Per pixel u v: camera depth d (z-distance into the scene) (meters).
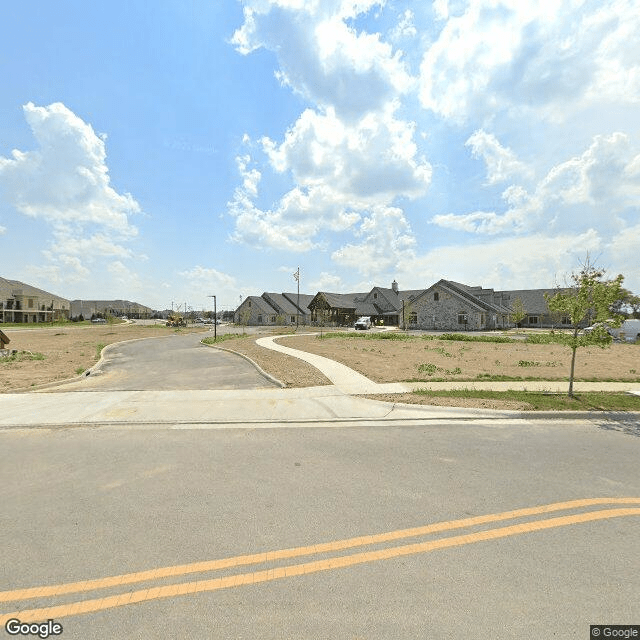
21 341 28.25
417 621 2.58
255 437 6.80
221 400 9.40
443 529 3.75
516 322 53.78
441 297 51.19
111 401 9.30
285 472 5.19
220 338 31.06
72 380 12.05
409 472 5.19
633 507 4.22
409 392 10.09
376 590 2.90
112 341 28.23
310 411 8.48
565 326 55.09
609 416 8.08
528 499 4.40
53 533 3.66
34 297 81.56
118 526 3.79
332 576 3.07
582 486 4.75
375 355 18.77
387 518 3.96
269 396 9.80
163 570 3.13
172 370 14.35
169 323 65.69
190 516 3.99
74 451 6.04
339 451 6.04
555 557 3.31
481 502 4.32
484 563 3.23
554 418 8.09
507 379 11.98
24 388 10.57
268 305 72.38
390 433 7.03
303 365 14.94
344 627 2.54
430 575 3.08
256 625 2.57
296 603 2.77
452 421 7.84
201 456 5.81
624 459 5.68
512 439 6.66
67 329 49.53
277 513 4.06
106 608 2.73
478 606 2.73
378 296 74.69
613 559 3.29
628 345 26.47
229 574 3.09
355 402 9.20
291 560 3.27
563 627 2.53
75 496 4.46
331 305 65.69
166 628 2.55
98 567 3.16
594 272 9.46
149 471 5.22
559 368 14.84
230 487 4.70
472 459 5.68
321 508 4.17
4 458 5.72
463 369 14.36
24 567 3.16
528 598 2.81
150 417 8.01
